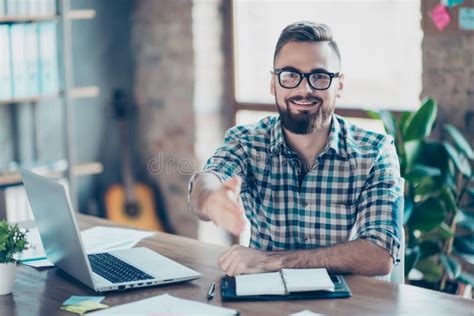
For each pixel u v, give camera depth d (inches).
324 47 109.9
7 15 186.5
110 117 218.5
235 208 94.1
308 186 114.0
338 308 90.7
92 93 203.6
